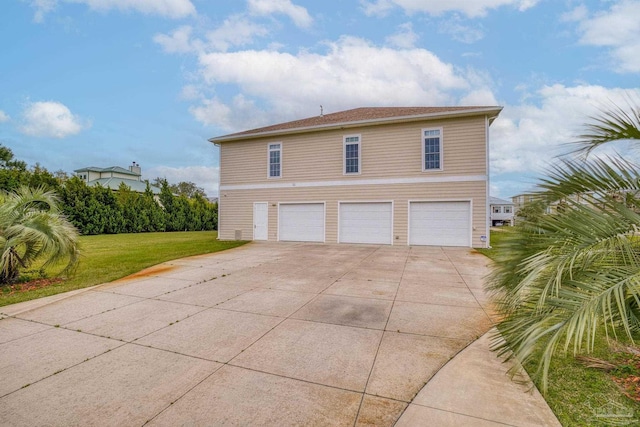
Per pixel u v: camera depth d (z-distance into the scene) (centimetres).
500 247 303
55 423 209
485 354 308
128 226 2422
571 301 194
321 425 205
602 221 210
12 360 299
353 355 307
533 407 221
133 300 500
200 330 374
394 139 1320
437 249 1166
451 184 1244
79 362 295
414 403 228
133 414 218
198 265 816
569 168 239
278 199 1506
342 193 1395
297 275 688
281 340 344
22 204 624
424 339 346
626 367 272
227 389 249
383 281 629
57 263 646
